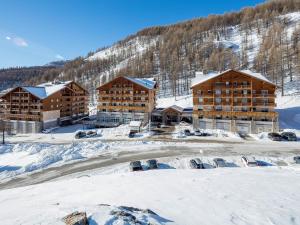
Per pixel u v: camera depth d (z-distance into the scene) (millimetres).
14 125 76875
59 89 80688
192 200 16125
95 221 9781
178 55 141750
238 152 43688
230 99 62375
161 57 146250
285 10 169250
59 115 81688
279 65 95125
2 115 78625
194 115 65125
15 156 43500
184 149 46375
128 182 23859
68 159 41250
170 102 95125
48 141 59938
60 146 48094
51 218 10820
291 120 65250
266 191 17938
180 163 38219
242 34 162250
